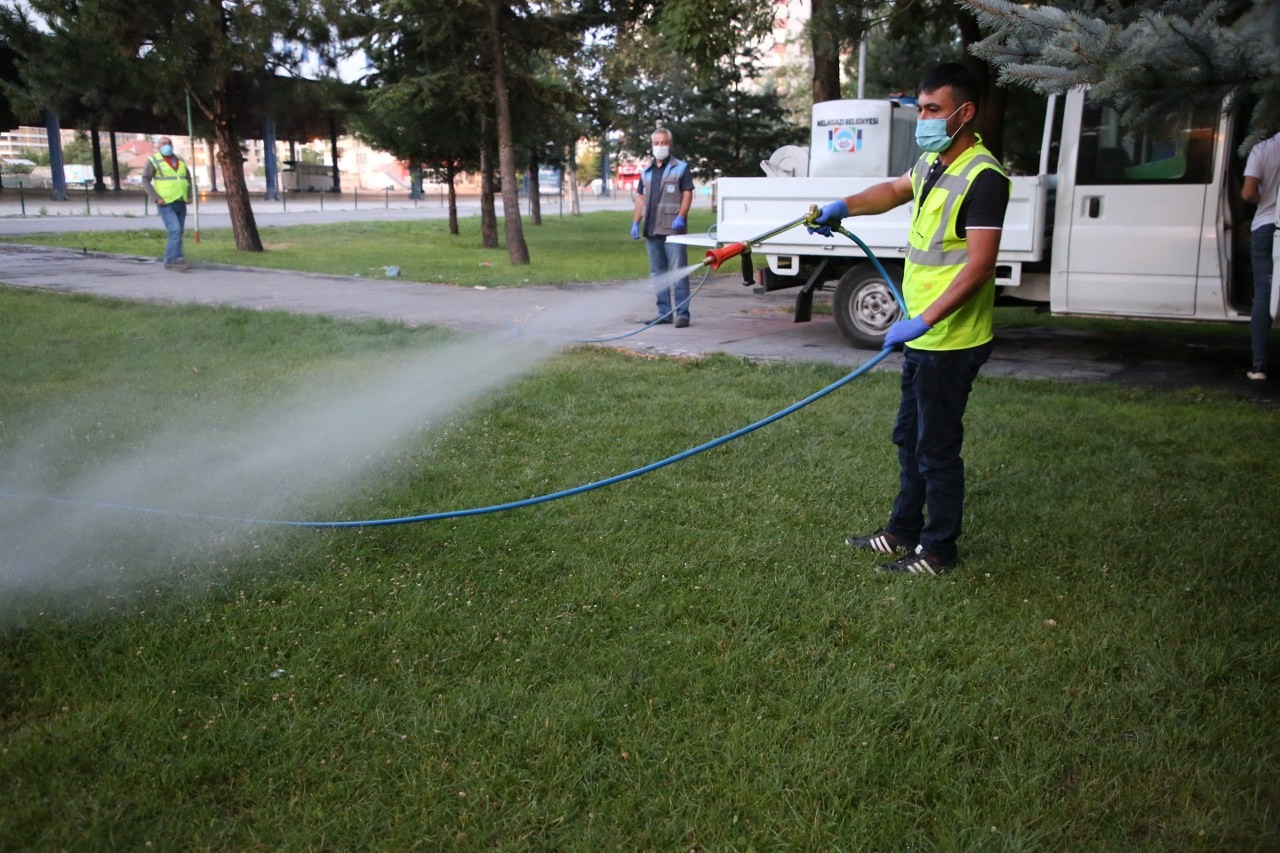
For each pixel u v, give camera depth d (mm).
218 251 19109
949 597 3617
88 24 16500
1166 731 2766
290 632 3279
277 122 22375
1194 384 7359
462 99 17578
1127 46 3621
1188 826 2385
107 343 8219
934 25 13164
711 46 12969
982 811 2443
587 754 2641
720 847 2309
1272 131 3611
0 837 2273
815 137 9500
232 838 2324
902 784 2537
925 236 3670
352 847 2303
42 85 17734
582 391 6711
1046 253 8148
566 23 17750
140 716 2764
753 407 6254
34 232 23516
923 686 2990
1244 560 3898
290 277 14359
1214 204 7234
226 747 2645
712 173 30625
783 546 4059
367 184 106562
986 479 4930
